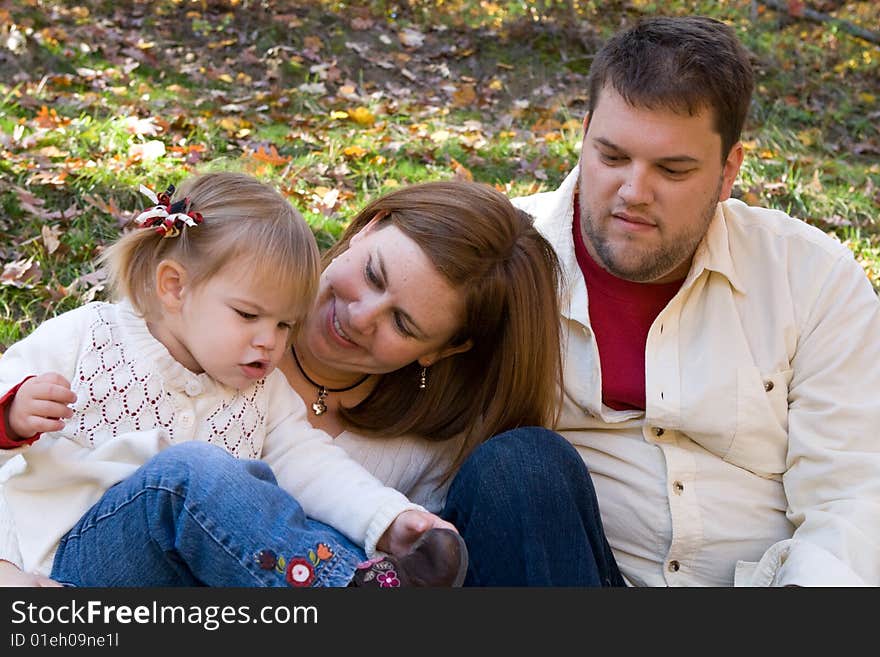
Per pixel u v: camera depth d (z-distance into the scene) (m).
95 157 5.05
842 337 2.79
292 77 7.23
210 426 2.55
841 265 2.86
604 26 8.87
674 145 2.61
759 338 2.84
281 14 8.08
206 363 2.50
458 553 2.29
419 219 2.60
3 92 5.79
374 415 2.83
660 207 2.68
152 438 2.41
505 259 2.66
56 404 2.22
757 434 2.77
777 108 7.77
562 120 7.06
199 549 2.18
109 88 6.26
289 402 2.71
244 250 2.44
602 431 2.88
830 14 9.90
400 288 2.56
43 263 4.16
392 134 6.31
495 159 6.16
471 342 2.77
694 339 2.86
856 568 2.54
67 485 2.39
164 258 2.50
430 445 2.88
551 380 2.76
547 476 2.43
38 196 4.60
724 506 2.77
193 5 7.87
